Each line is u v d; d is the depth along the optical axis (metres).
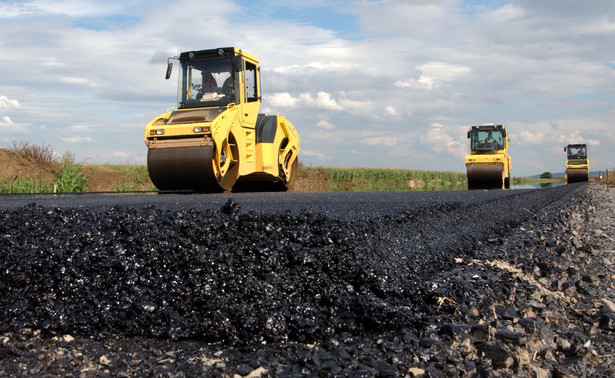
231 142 9.95
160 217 3.78
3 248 3.47
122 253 3.28
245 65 10.73
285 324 2.78
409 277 3.52
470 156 21.84
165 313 2.93
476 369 2.53
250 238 3.47
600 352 3.14
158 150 9.22
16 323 2.97
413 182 33.78
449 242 5.13
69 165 14.34
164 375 2.36
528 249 5.99
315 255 3.27
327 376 2.33
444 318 3.03
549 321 3.52
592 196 18.62
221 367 2.43
